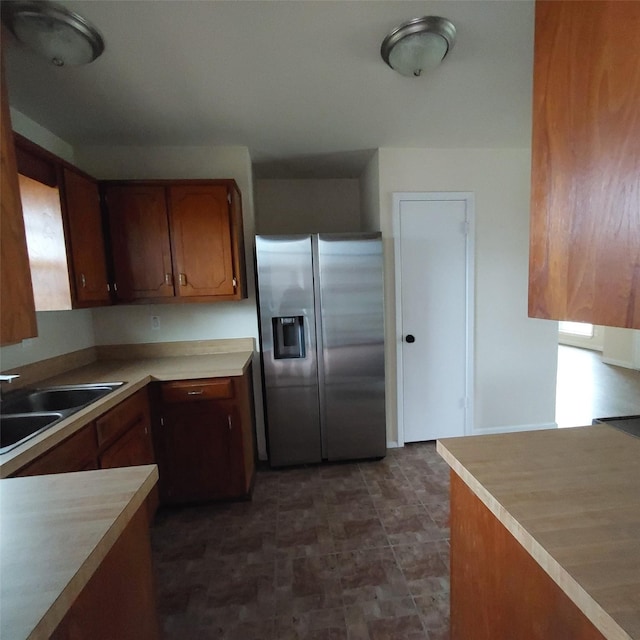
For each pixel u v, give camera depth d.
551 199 0.76
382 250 2.46
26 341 1.75
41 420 1.34
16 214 0.77
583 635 0.58
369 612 1.37
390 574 1.55
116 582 0.72
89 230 1.91
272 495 2.20
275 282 2.37
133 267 2.12
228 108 1.89
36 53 1.39
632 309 0.60
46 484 0.80
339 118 2.06
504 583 0.78
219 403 2.03
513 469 0.84
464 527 0.95
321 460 2.53
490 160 2.62
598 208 0.65
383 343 2.48
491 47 1.47
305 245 2.37
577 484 0.77
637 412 3.49
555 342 2.83
